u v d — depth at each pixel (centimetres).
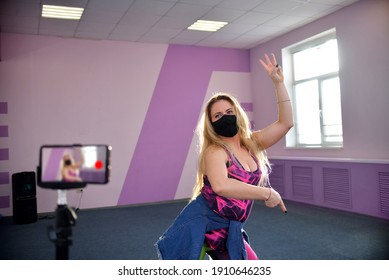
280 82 166
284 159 706
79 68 688
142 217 605
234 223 146
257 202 700
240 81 817
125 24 620
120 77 715
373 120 532
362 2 543
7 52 640
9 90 640
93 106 695
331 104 641
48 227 102
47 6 531
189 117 769
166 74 752
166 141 749
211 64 792
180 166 759
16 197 580
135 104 726
